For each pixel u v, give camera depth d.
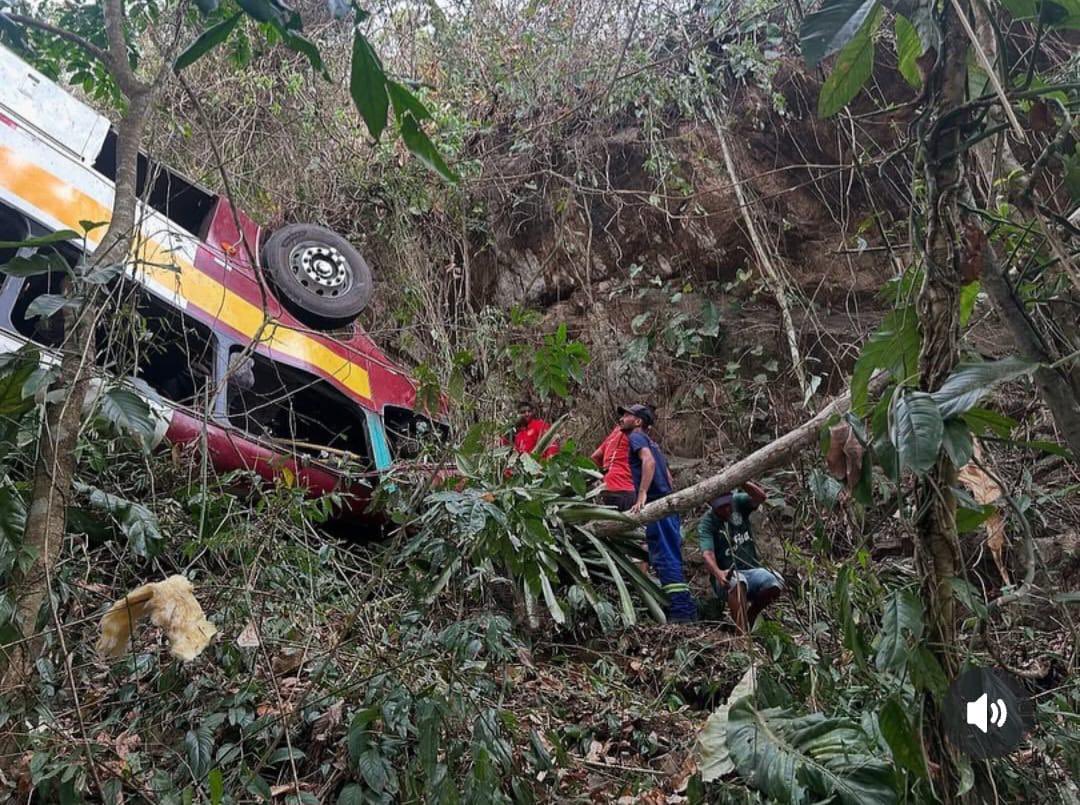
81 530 2.44
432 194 8.25
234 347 4.77
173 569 3.41
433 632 3.16
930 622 1.67
